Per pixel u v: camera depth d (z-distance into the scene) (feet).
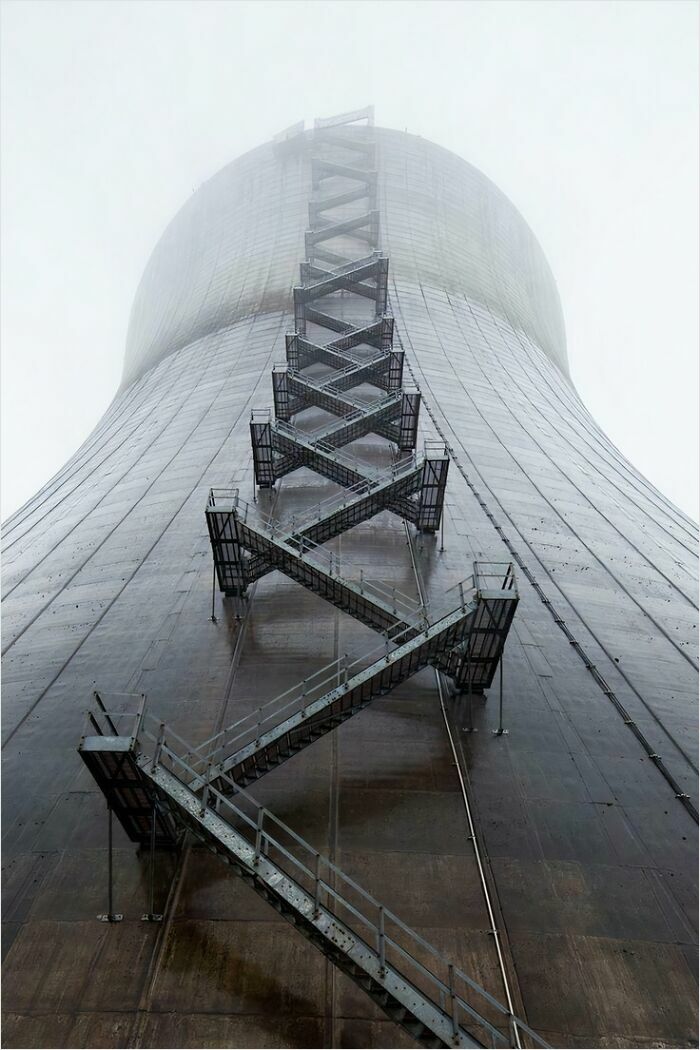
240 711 36.45
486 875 28.04
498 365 112.98
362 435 68.80
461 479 67.87
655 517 80.53
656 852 29.96
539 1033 22.56
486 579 50.52
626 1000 23.75
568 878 28.25
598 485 81.20
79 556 59.62
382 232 139.74
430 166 164.45
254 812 30.32
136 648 43.34
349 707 33.45
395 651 32.71
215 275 146.92
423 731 35.81
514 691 39.32
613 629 48.19
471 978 24.04
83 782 32.91
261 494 63.21
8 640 47.80
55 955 24.64
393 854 28.66
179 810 25.17
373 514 53.72
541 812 31.45
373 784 32.19
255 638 43.04
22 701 39.91
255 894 26.94
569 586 52.60
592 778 33.78
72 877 27.73
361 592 38.83
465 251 150.82
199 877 27.58
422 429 77.71
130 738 24.76
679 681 43.37
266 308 119.55
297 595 47.98
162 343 143.43
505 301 150.82
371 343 92.73
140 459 81.41
